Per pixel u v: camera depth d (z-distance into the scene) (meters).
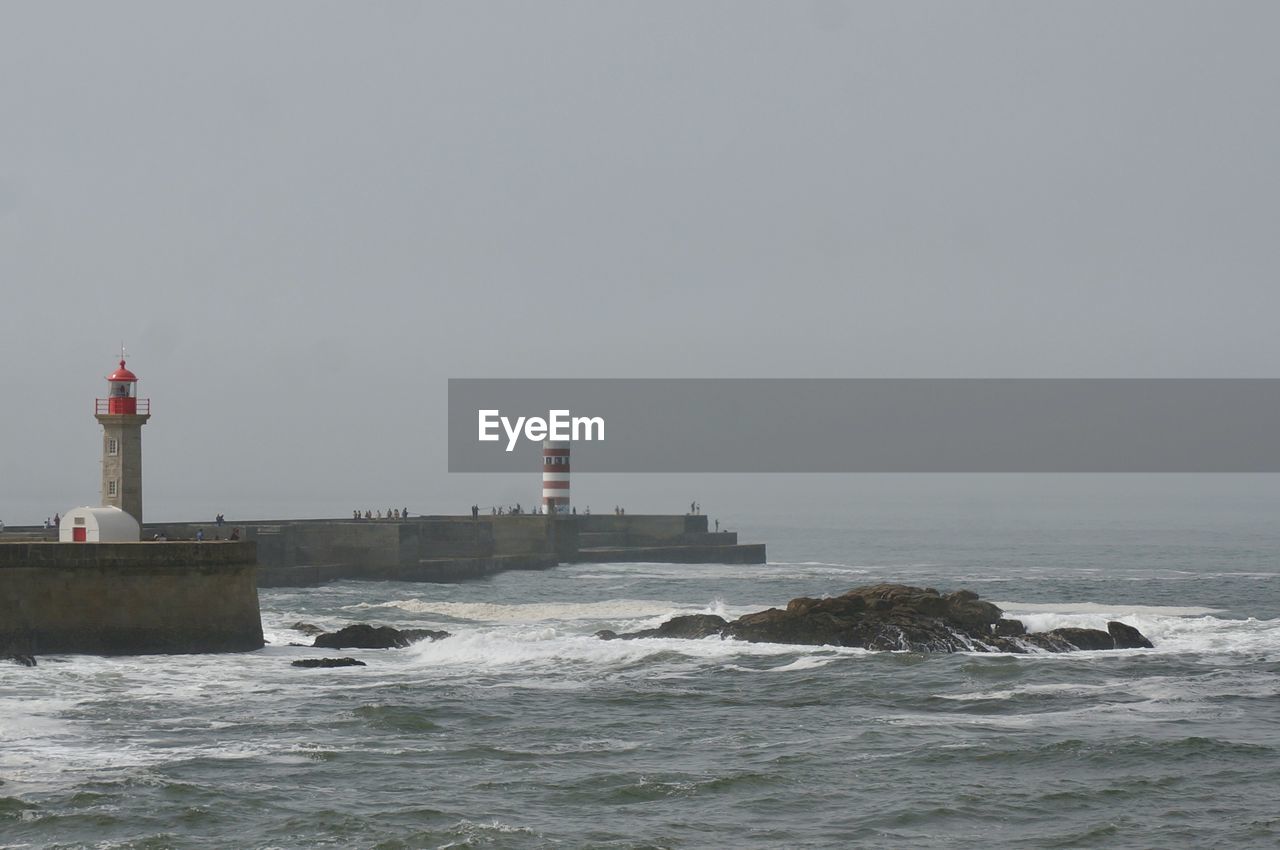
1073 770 114.12
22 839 94.38
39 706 136.38
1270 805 104.88
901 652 172.62
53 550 164.38
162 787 106.06
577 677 158.12
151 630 167.62
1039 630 193.25
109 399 199.38
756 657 169.75
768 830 98.25
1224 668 163.75
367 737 125.06
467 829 97.19
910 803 104.56
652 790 107.69
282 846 93.69
